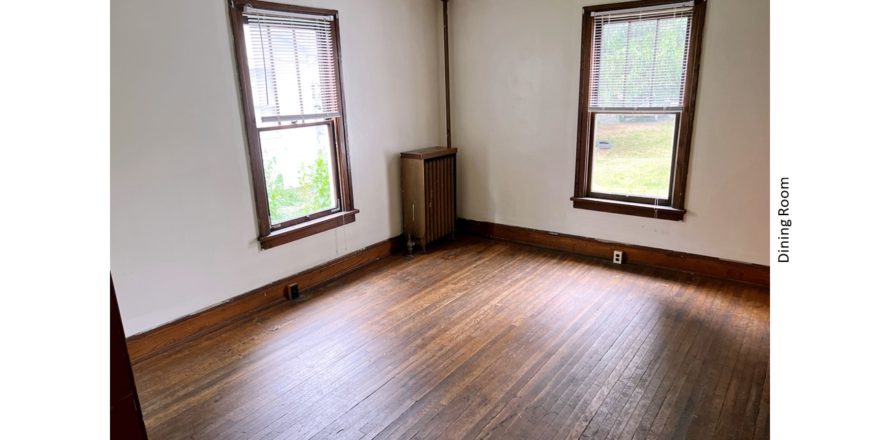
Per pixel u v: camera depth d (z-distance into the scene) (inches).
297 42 135.3
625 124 155.0
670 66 141.7
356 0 150.3
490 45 174.7
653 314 126.7
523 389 97.4
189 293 120.0
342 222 157.2
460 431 86.2
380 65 162.9
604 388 97.0
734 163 137.9
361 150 161.0
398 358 109.8
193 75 113.0
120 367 39.4
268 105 130.7
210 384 101.3
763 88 129.4
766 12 124.7
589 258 169.0
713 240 146.2
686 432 84.4
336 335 120.5
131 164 105.1
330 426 88.2
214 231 123.0
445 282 151.5
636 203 157.9
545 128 169.6
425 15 178.2
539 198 177.6
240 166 126.2
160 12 105.2
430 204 176.7
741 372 100.8
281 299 140.7
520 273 157.0
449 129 192.2
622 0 144.5
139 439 41.8
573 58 157.6
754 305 130.0
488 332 120.0
